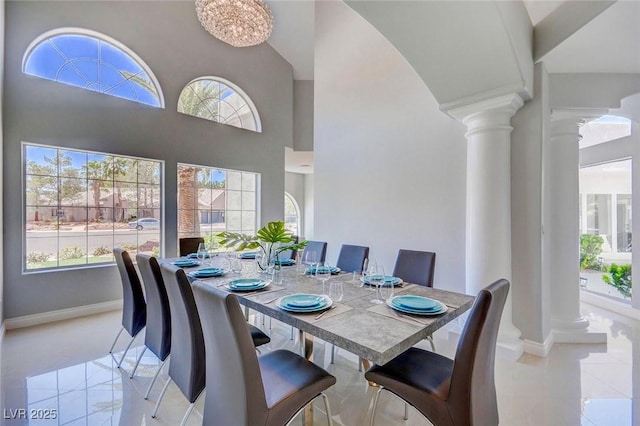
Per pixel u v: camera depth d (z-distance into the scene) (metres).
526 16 2.40
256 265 2.75
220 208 5.33
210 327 1.22
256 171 5.70
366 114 3.73
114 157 4.04
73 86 3.59
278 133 6.13
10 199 3.19
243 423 1.13
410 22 2.15
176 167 4.54
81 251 3.76
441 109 2.75
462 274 2.92
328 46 4.18
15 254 3.22
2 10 2.96
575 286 2.89
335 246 4.03
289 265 2.85
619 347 2.67
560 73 2.73
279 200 6.14
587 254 4.13
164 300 1.94
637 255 3.40
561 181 2.94
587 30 2.14
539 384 2.09
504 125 2.51
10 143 3.18
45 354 2.58
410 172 3.31
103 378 2.20
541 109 2.50
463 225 2.92
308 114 6.71
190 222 4.92
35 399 1.94
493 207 2.53
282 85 6.24
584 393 1.99
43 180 3.48
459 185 2.95
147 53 4.22
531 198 2.54
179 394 2.00
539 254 2.52
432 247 3.13
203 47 4.92
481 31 2.05
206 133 4.93
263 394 1.16
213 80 5.16
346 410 1.82
